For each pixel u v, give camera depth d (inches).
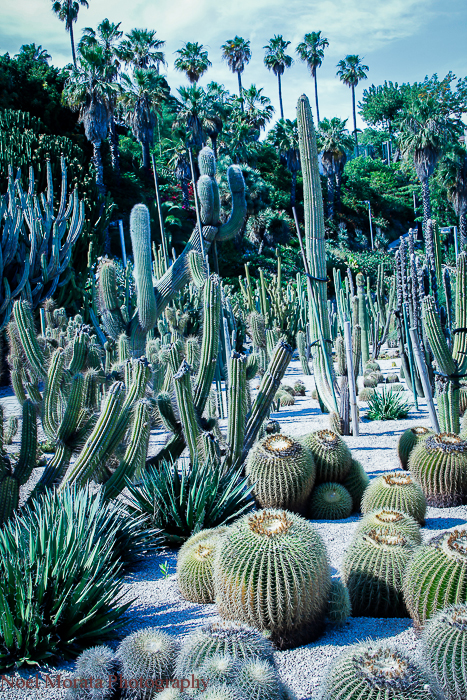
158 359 394.9
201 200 485.7
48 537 148.8
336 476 219.3
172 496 201.9
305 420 385.1
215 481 205.5
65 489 180.2
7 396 552.1
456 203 1369.3
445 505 217.8
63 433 212.1
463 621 105.7
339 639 131.2
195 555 158.1
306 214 341.7
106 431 198.5
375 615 143.9
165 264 615.5
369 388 469.4
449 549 127.3
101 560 149.6
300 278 873.5
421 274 360.8
